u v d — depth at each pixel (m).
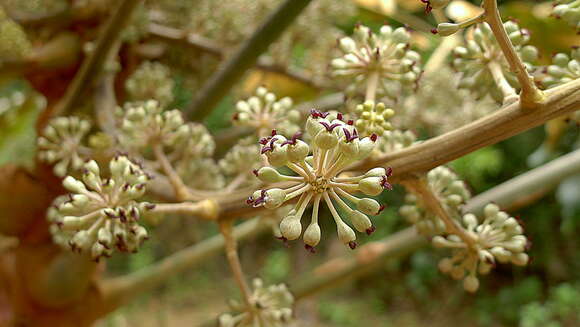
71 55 0.43
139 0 0.37
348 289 1.91
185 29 0.48
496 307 1.74
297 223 0.26
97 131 0.40
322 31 0.50
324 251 1.89
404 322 1.78
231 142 0.47
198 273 1.94
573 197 0.58
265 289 0.34
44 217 0.42
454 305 1.80
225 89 0.42
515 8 0.42
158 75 0.42
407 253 0.43
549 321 1.62
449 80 0.47
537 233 1.77
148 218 0.34
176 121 0.35
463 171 1.59
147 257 1.76
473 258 0.31
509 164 1.68
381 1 0.55
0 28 0.39
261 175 0.26
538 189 0.40
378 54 0.32
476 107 0.48
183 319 1.71
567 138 1.26
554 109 0.27
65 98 0.41
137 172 0.30
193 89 0.56
